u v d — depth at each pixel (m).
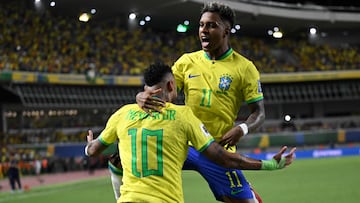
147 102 16.86
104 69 159.38
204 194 62.47
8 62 136.38
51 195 73.56
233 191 21.77
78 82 150.75
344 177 79.25
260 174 94.75
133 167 16.41
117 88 163.50
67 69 149.50
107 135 17.59
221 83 21.28
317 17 186.88
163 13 162.12
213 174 21.69
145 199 15.96
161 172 16.17
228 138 19.72
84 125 157.62
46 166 133.50
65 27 161.75
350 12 191.88
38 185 97.25
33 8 153.12
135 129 16.70
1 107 140.75
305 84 198.00
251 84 21.22
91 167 125.44
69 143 144.88
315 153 159.25
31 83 141.75
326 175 85.19
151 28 187.00
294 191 61.94
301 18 183.12
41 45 150.62
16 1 152.88
